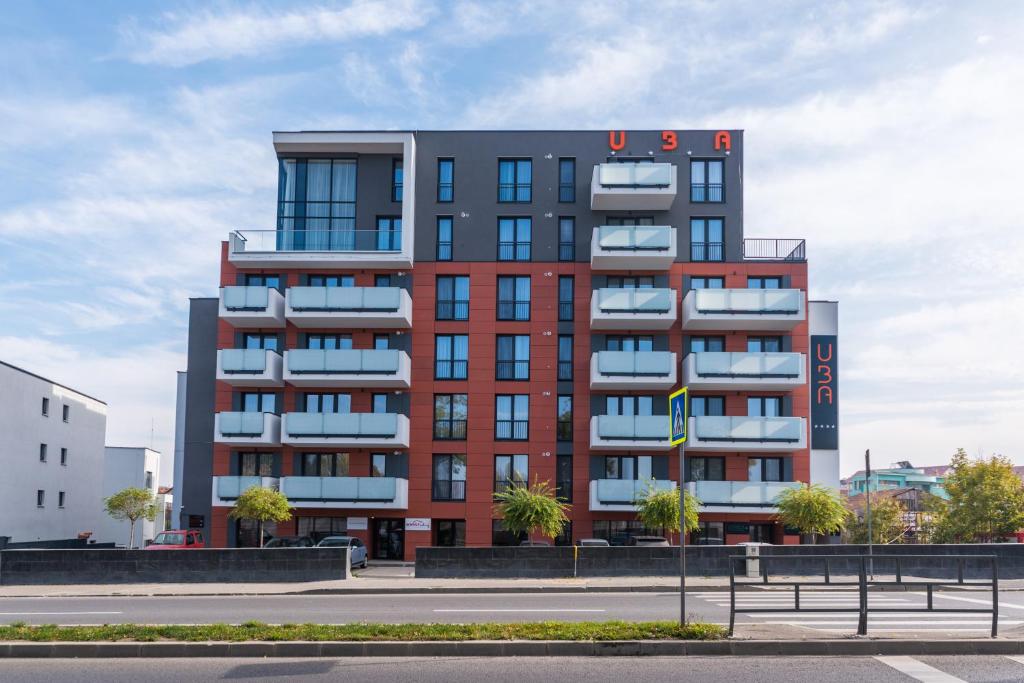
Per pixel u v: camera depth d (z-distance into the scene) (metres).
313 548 23.34
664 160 39.19
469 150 39.28
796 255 39.06
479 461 37.41
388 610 16.86
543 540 36.41
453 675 10.14
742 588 21.75
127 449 59.94
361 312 36.94
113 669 10.59
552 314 38.19
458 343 38.28
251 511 33.44
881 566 24.19
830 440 39.78
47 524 46.59
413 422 37.78
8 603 19.16
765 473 37.38
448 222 39.12
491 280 38.41
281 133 38.53
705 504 35.44
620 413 37.81
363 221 39.12
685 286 38.44
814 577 23.81
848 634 12.28
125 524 57.00
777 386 36.94
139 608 17.75
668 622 12.87
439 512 37.16
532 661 10.99
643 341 38.22
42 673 10.38
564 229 39.06
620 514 37.06
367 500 36.09
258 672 10.35
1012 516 47.53
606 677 10.01
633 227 37.00
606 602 18.53
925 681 9.78
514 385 37.81
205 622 14.88
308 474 38.00
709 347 38.22
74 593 21.08
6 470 41.88
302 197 39.50
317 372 36.69
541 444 37.41
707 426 36.09
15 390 42.72
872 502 60.56
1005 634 12.30
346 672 10.33
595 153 39.31
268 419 36.78
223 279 38.97
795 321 36.69
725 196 39.03
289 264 38.56
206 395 42.06
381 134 38.56
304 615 15.92
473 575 23.81
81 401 51.25
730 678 9.94
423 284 38.56
